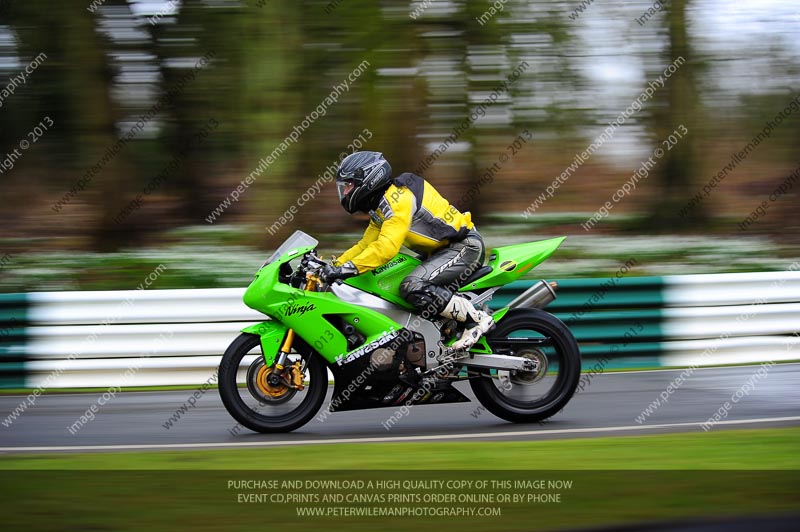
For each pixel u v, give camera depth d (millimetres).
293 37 17656
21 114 18703
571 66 18969
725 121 20438
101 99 18562
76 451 8836
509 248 10195
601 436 9047
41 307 12633
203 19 17953
